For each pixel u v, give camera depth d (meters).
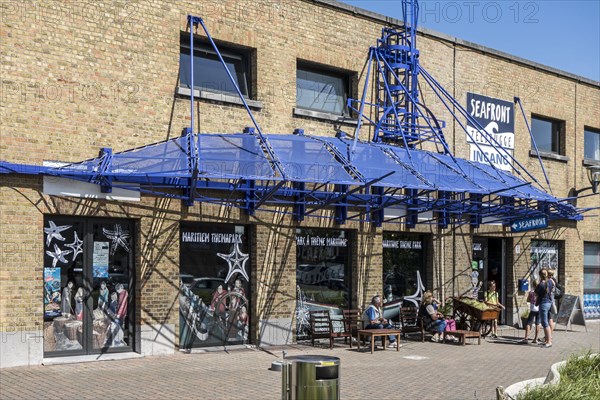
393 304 17.56
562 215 19.75
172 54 13.75
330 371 6.66
